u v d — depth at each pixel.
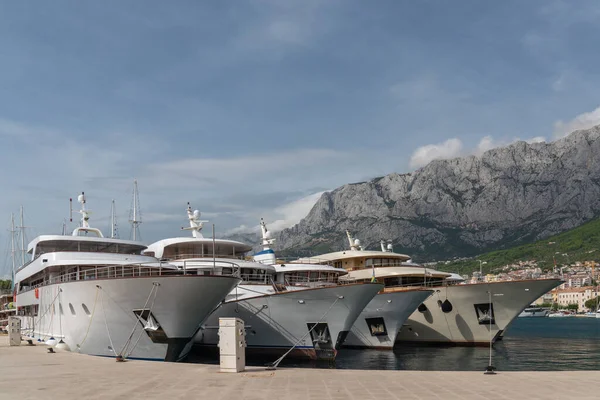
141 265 33.00
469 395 14.05
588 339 64.75
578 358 41.84
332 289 34.69
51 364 23.05
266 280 39.84
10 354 28.39
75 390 15.48
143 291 28.28
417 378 17.58
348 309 35.12
